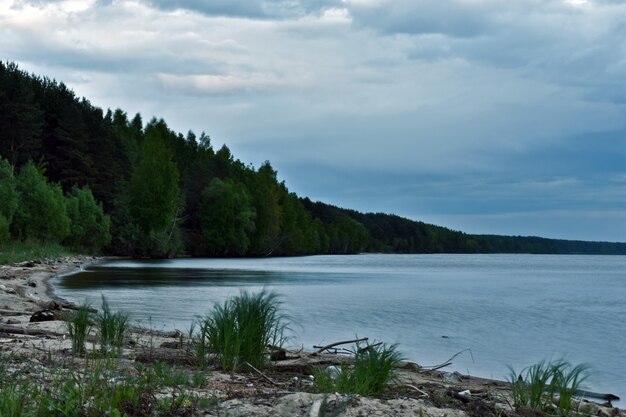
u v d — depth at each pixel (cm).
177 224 10425
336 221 19262
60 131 8425
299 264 8244
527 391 772
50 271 4234
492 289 4125
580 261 15625
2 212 5716
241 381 802
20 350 934
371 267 7806
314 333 1755
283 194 14000
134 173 9338
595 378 1245
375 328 1903
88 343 1064
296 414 600
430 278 5312
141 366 779
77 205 7519
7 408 529
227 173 13100
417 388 791
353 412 613
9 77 7900
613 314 2533
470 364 1363
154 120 14425
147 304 2352
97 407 559
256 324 936
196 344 1031
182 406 604
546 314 2517
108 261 7044
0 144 7638
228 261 8700
